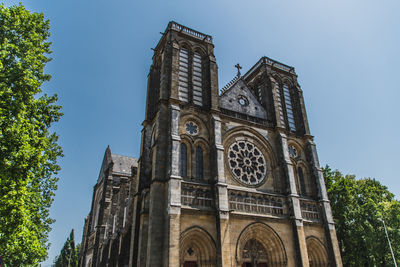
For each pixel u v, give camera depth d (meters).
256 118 47.38
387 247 45.31
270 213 39.75
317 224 43.28
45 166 27.27
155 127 42.09
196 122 41.34
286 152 45.56
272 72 54.88
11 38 25.12
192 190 35.78
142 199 38.09
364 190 53.00
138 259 33.62
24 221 21.30
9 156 20.98
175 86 41.31
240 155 42.97
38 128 25.53
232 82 52.56
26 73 23.56
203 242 33.91
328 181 56.97
